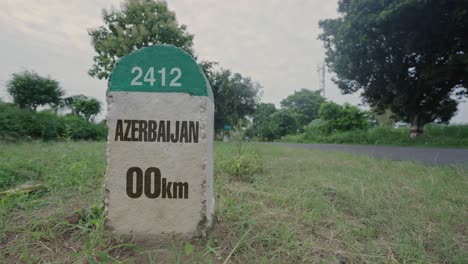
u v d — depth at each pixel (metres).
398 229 1.60
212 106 1.67
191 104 1.40
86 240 1.29
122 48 12.24
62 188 2.12
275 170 3.52
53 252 1.26
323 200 2.11
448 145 9.29
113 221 1.40
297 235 1.50
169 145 1.40
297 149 7.91
